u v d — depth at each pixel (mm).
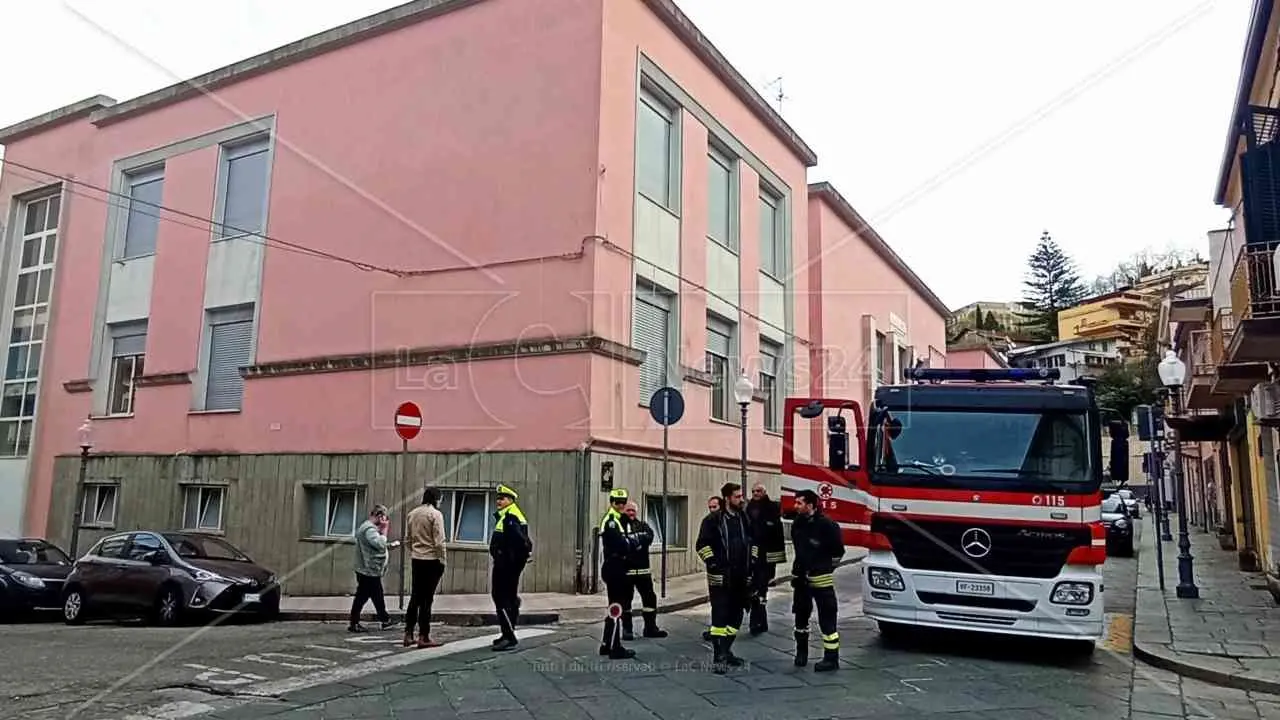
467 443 15148
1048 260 72375
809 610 8398
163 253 19812
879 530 9180
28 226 23125
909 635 10086
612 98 15352
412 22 16984
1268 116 11844
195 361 18703
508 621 9227
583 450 14172
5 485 21594
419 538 9664
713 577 8250
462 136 16188
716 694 7180
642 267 16062
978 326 67750
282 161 18203
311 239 17531
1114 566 19219
